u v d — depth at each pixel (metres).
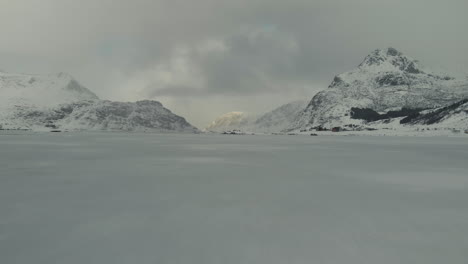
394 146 67.75
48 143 78.50
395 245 9.44
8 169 26.88
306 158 38.56
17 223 11.52
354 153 47.09
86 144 75.06
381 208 13.72
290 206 14.12
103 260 8.35
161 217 12.35
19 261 8.29
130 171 25.86
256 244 9.54
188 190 17.69
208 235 10.30
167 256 8.62
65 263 8.17
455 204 14.40
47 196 16.05
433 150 53.16
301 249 9.16
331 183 20.03
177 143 87.94
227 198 15.69
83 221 11.80
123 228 11.00
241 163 32.59
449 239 9.90
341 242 9.69
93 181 20.72
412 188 18.36
